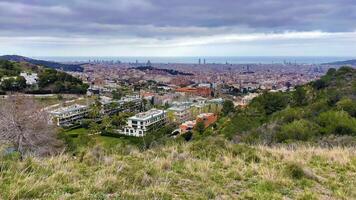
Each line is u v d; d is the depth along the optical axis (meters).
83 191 4.45
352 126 17.97
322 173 6.73
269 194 5.12
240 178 5.93
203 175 5.82
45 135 15.86
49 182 4.69
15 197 4.14
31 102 18.50
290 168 6.39
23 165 5.42
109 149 7.95
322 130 17.89
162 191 4.77
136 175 5.34
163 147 8.48
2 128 14.74
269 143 14.37
